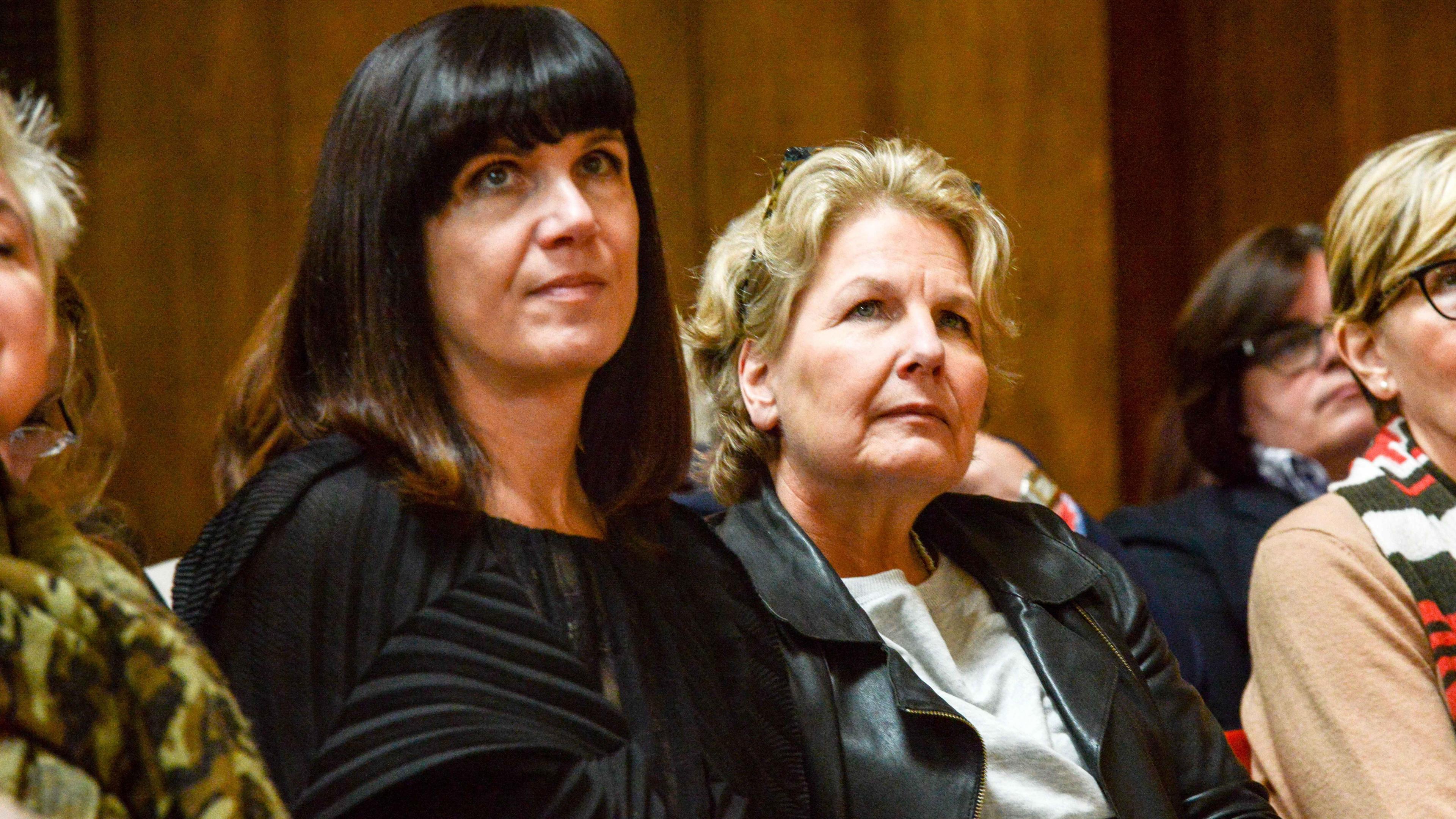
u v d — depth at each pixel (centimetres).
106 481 392
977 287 477
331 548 330
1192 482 812
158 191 1232
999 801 421
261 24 1230
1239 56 1336
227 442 562
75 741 247
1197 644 680
